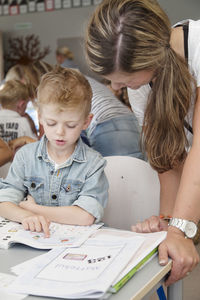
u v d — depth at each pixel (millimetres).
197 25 1092
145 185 1515
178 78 1035
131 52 922
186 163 1052
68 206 1230
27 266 861
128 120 2162
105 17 951
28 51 4832
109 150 2074
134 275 822
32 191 1363
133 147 2082
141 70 951
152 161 1249
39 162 1362
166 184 1355
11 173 1378
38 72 2260
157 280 828
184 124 1206
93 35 966
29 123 2834
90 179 1305
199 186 1013
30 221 1117
